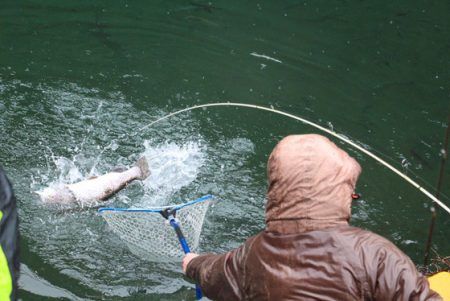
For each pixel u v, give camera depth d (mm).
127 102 6113
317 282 2117
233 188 5152
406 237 4758
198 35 7328
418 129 5969
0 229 2035
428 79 6773
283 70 6801
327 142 2311
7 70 6379
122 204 4898
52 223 4637
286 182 2227
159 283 4180
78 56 6766
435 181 5320
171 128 5820
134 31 7336
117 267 4293
